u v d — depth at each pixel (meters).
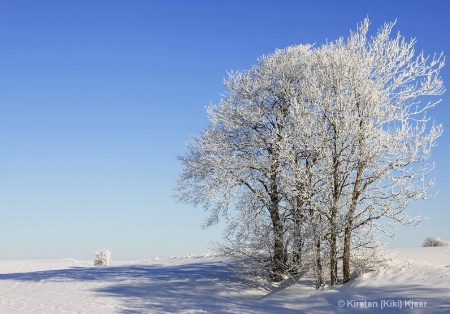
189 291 23.89
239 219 25.03
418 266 20.44
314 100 22.25
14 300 23.08
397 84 21.30
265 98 26.17
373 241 21.69
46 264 52.00
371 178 20.88
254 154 25.62
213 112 26.61
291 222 23.92
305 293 20.95
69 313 19.67
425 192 20.44
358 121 21.08
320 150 21.31
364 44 22.38
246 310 18.56
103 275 30.53
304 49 27.14
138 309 19.98
